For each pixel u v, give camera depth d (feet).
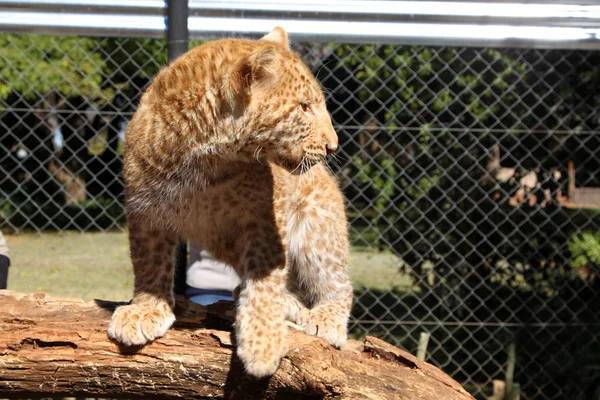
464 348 19.13
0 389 8.84
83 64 29.01
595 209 19.65
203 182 9.80
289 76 9.66
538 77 19.19
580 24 14.58
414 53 18.99
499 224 19.17
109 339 9.03
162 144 9.59
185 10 13.25
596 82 19.33
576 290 19.67
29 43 30.76
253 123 9.51
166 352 9.02
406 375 8.91
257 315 9.34
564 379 19.12
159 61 23.57
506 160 19.48
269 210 10.01
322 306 11.66
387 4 14.34
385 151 19.67
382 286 22.65
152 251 10.00
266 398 8.98
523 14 14.53
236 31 14.06
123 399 9.53
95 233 35.14
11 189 38.11
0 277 12.65
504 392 18.17
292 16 14.17
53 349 8.91
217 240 10.59
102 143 32.19
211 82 9.42
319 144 9.98
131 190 9.97
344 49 19.57
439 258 19.86
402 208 20.17
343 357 9.11
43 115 33.58
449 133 19.25
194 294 13.99
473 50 18.86
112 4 13.89
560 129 19.47
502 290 19.89
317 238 11.69
